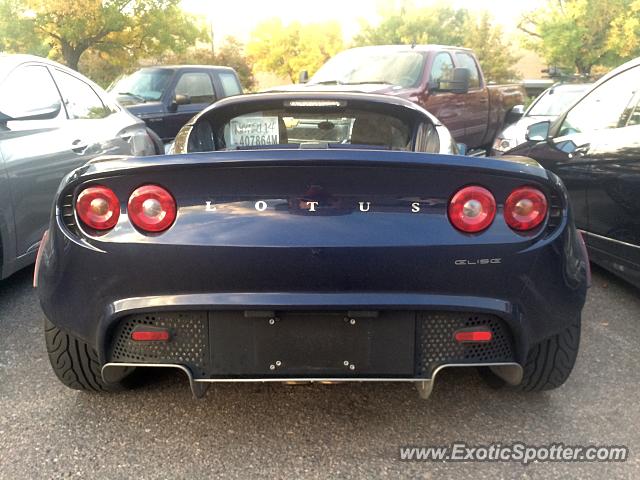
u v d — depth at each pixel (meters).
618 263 4.23
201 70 11.33
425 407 3.04
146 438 2.76
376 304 2.41
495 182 2.42
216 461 2.61
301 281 2.41
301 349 2.49
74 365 2.88
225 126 3.83
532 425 2.88
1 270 4.00
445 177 2.39
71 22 22.02
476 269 2.43
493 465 2.58
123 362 2.56
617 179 4.14
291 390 3.19
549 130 5.39
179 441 2.74
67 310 2.56
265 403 3.07
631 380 3.29
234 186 2.39
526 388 2.99
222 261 2.38
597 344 3.75
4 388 3.19
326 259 2.38
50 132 4.58
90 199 2.43
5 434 2.78
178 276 2.42
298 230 2.38
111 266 2.44
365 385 3.25
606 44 29.39
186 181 2.39
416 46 8.62
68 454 2.64
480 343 2.53
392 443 2.74
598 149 4.45
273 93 3.75
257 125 3.83
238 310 2.43
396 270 2.40
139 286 2.44
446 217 2.43
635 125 4.13
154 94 10.39
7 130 4.15
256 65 46.22
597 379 3.31
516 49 38.91
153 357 2.53
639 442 2.74
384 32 37.38
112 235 2.42
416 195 2.41
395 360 2.50
